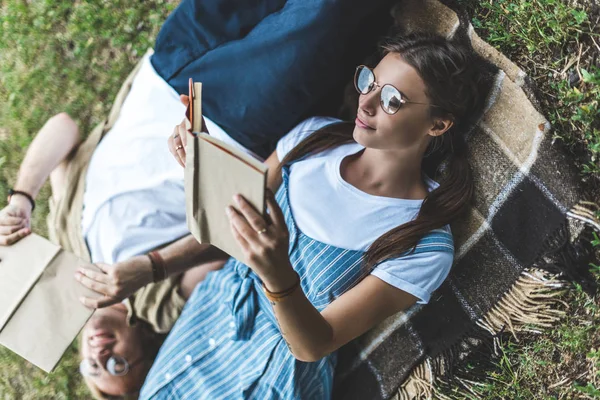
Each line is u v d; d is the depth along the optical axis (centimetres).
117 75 271
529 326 172
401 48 159
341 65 191
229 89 199
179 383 194
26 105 278
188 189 131
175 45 207
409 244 165
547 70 169
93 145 228
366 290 162
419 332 189
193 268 222
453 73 157
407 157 170
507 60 169
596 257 159
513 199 170
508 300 173
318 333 145
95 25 273
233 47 195
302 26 181
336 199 178
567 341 165
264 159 212
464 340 182
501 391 179
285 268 127
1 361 267
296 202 183
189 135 122
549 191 163
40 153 221
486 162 175
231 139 208
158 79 211
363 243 173
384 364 198
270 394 180
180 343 200
